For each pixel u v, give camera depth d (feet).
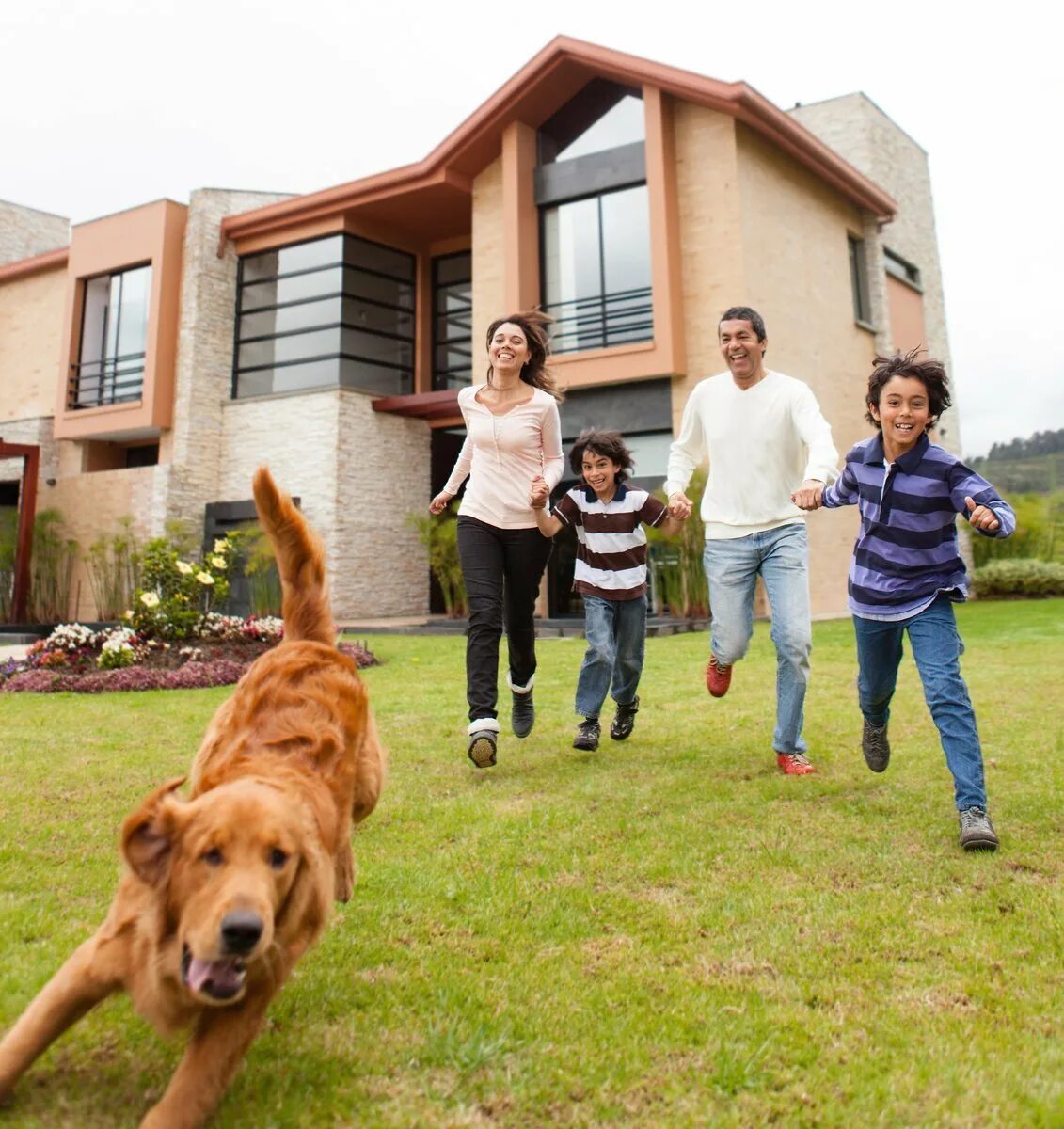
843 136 56.65
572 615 46.93
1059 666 22.89
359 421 51.42
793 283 46.01
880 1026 6.05
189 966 4.89
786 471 13.28
